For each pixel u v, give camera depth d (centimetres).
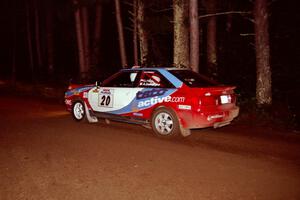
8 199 442
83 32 2411
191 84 755
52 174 531
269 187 482
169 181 502
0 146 697
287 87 1308
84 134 809
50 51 2939
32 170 549
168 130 769
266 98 1073
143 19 1609
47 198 444
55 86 2261
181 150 667
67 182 498
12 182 498
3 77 3631
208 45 1809
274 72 1321
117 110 873
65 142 730
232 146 701
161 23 1583
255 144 720
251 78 1362
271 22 1380
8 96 1841
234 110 788
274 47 1362
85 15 2312
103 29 2756
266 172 543
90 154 638
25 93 2044
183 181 502
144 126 842
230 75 1403
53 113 1162
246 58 1433
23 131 846
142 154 638
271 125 931
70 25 2655
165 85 780
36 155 632
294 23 1338
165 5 1625
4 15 3127
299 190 472
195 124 721
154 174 530
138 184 490
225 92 766
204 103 717
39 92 2017
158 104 780
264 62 1068
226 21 2102
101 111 913
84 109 959
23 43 3897
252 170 552
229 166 571
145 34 1612
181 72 801
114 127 898
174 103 747
